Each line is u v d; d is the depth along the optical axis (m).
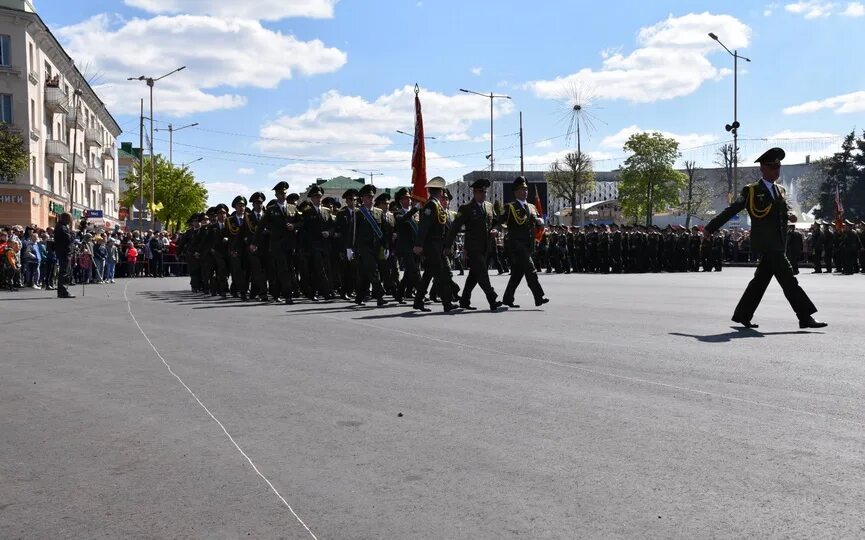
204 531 3.56
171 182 83.94
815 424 5.13
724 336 9.40
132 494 4.07
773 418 5.30
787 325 10.59
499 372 7.17
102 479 4.33
